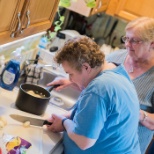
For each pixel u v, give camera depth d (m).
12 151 1.23
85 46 1.23
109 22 3.09
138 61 1.75
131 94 1.32
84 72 1.26
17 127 1.42
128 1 2.60
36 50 2.16
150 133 1.84
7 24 1.13
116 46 3.07
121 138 1.31
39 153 1.29
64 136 1.44
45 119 1.58
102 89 1.19
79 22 2.92
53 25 2.36
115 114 1.23
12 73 1.73
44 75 2.21
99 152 1.32
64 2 1.89
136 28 1.63
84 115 1.18
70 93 2.21
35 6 1.27
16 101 1.62
